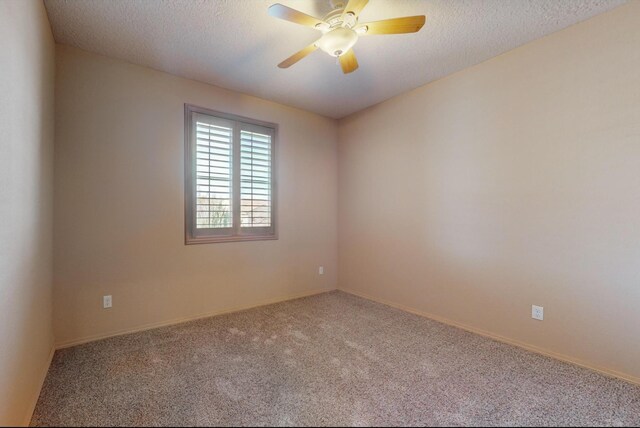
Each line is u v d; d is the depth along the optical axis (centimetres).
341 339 265
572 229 227
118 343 253
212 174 325
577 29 222
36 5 179
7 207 132
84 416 164
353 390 190
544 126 240
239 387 192
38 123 188
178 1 196
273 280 373
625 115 203
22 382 153
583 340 221
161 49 254
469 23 221
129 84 274
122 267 271
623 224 204
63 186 243
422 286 330
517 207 256
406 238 347
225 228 336
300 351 242
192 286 311
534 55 245
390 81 317
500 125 266
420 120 331
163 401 178
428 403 178
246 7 203
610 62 208
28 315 165
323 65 282
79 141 251
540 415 169
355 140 409
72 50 248
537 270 245
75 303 249
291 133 388
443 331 285
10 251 136
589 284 219
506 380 203
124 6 200
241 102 344
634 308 200
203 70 290
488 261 275
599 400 182
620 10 204
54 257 239
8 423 133
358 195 405
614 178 208
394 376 206
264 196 366
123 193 271
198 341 258
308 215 406
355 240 411
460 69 292
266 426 159
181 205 303
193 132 311
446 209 308
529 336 249
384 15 214
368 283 392
